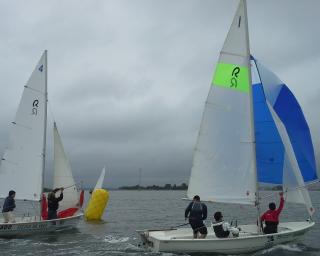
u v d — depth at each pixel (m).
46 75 21.39
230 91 16.06
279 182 16.20
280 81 16.70
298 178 16.23
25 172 20.98
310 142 16.64
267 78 16.69
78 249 16.75
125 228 25.34
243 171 15.68
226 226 15.14
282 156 16.22
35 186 20.80
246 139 15.74
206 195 16.03
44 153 20.97
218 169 15.98
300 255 15.17
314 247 16.80
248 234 15.90
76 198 23.30
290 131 16.48
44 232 20.31
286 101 16.58
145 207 54.94
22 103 21.31
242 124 15.84
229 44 16.17
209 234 16.34
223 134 16.05
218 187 15.92
